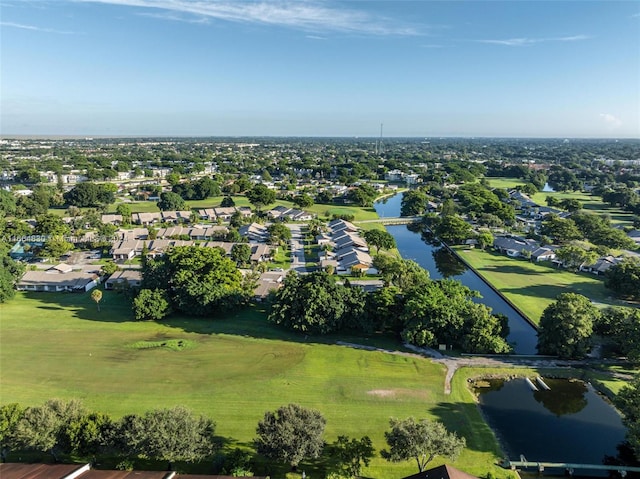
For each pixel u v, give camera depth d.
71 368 63.59
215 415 52.97
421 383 61.03
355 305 74.69
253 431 50.22
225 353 68.50
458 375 63.38
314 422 43.03
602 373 64.50
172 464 44.03
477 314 70.50
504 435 51.59
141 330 76.38
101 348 69.69
